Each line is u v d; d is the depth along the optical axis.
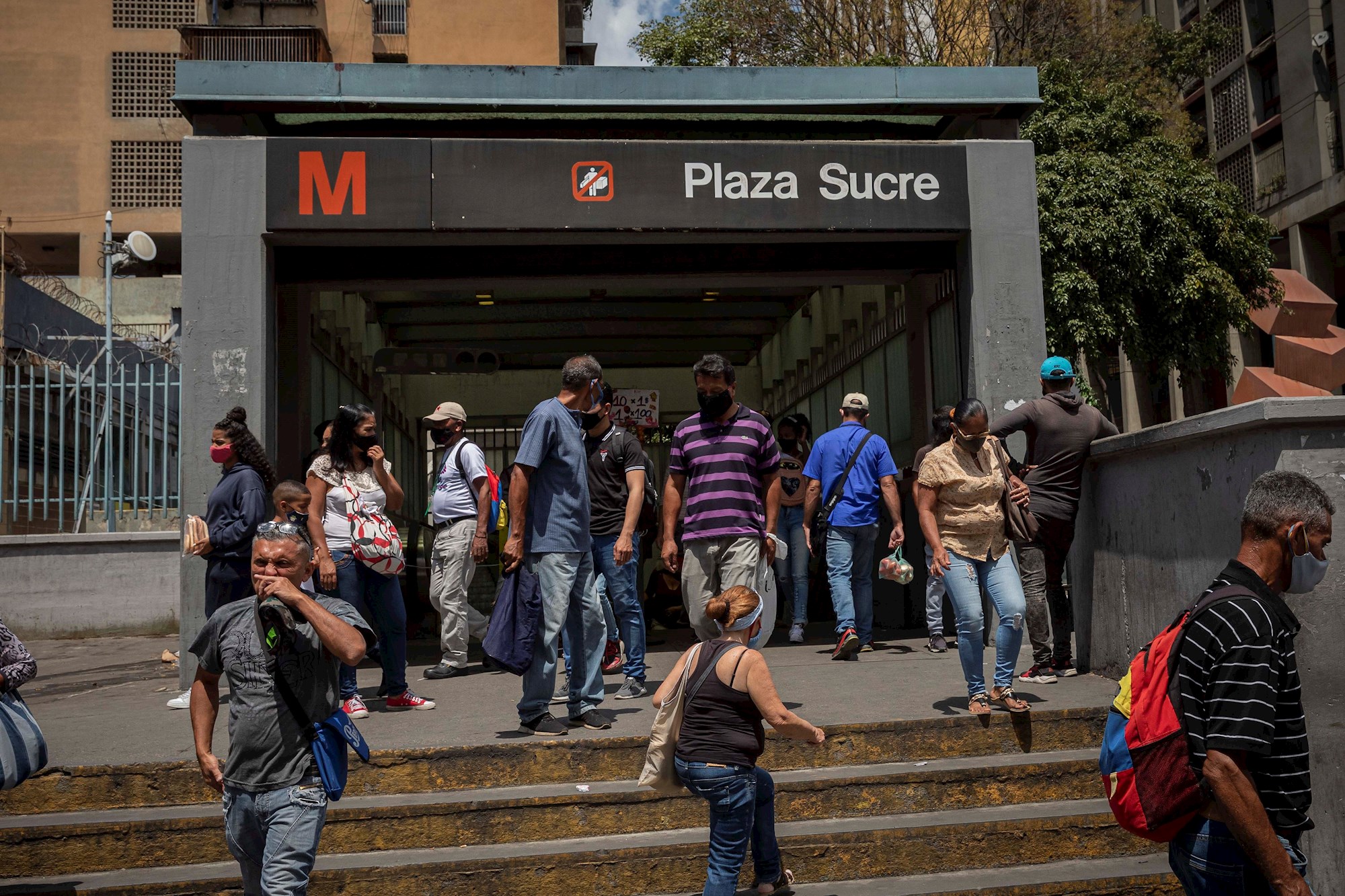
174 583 12.29
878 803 4.60
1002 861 4.39
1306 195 28.62
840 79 7.87
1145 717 2.80
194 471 7.18
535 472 5.24
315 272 7.91
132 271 35.16
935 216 7.79
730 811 3.71
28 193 34.47
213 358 7.27
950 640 8.55
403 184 7.41
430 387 17.50
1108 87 17.33
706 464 5.73
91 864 4.25
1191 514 5.16
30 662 3.96
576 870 4.17
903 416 10.38
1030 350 7.80
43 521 12.54
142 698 6.92
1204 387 30.56
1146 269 14.65
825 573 11.89
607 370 18.52
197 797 4.61
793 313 14.67
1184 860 2.79
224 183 7.33
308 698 3.35
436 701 6.17
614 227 7.53
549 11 37.72
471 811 4.38
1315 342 8.26
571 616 5.26
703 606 5.68
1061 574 6.29
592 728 5.14
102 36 35.06
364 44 36.84
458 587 7.16
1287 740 2.69
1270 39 29.97
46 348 16.25
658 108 7.79
